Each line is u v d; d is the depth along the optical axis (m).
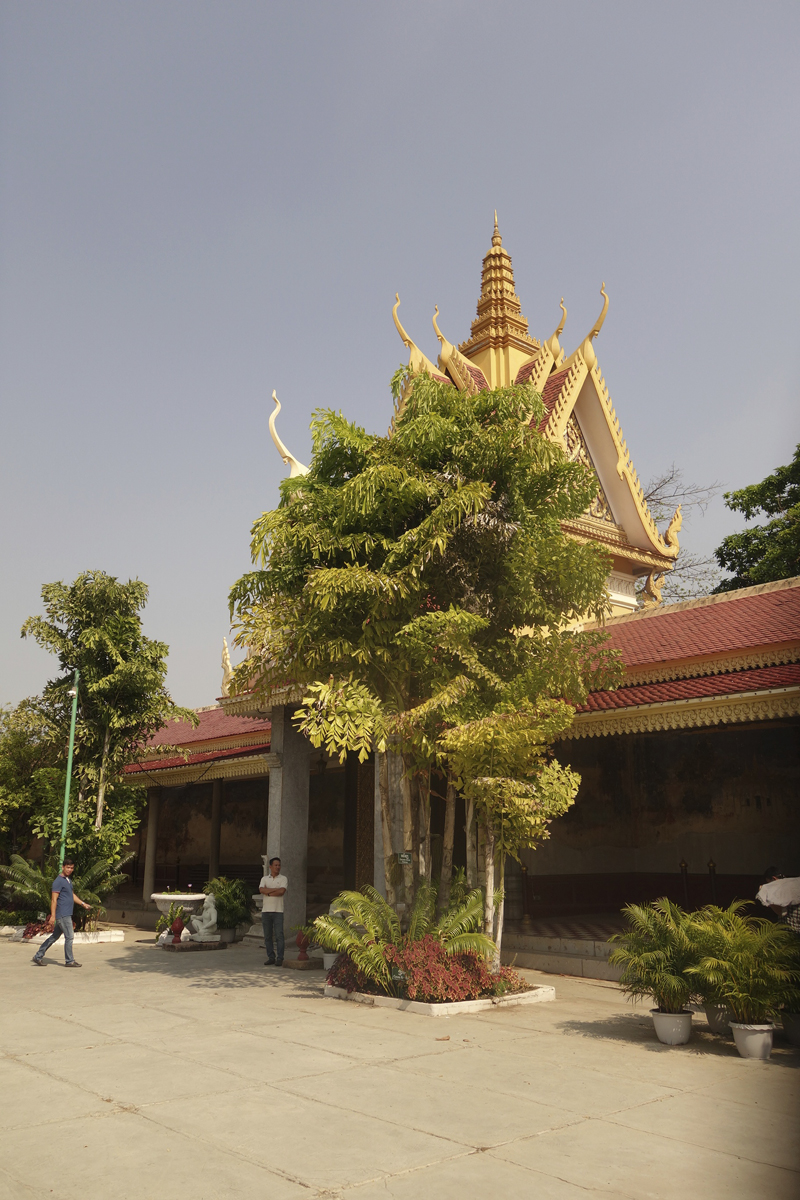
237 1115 5.52
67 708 19.12
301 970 13.04
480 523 10.78
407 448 10.65
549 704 9.66
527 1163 4.69
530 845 10.14
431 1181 4.44
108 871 18.73
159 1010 9.41
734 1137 5.14
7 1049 7.45
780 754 15.59
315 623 10.65
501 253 24.06
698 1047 7.60
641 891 17.22
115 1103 5.80
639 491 22.33
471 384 21.00
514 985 10.11
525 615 11.16
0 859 22.22
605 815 17.33
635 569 23.23
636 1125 5.35
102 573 19.23
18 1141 5.05
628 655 14.77
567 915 16.11
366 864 17.50
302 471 18.64
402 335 20.23
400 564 10.41
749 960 7.50
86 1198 4.25
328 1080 6.37
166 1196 4.27
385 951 9.83
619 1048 7.54
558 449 10.69
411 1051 7.34
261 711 17.70
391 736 10.81
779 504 30.28
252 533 10.77
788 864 15.18
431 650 9.92
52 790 18.69
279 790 16.81
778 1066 6.90
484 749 9.33
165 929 17.09
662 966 7.91
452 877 13.03
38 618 18.89
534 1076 6.52
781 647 12.36
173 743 25.31
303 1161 4.72
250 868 26.70
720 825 16.27
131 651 19.20
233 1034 8.05
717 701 11.52
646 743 17.80
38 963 13.88
